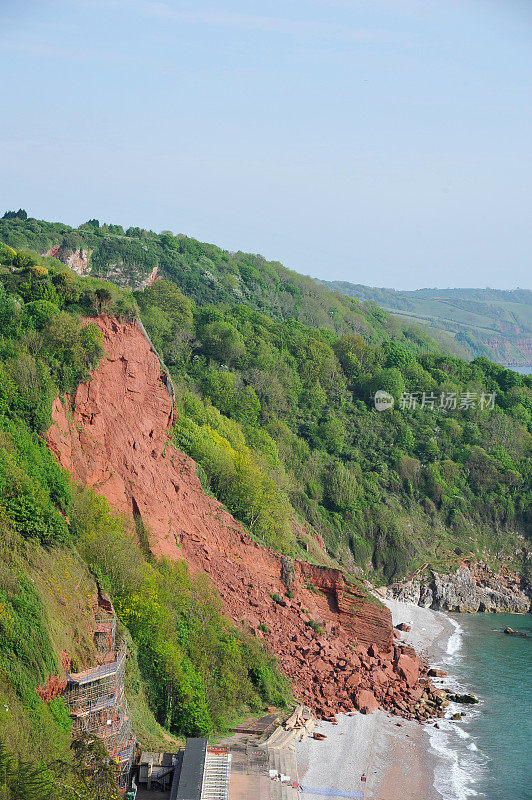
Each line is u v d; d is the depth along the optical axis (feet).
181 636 266.77
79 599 220.43
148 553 287.48
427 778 255.91
